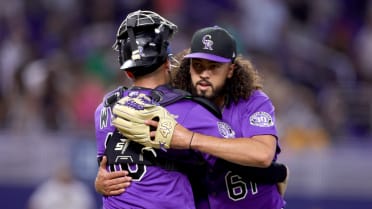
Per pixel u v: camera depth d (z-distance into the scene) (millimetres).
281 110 42844
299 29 52250
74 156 39906
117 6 50875
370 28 51344
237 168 17484
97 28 49594
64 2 51125
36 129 42406
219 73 17141
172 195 15891
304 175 40062
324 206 39875
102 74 45406
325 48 51281
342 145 40750
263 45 50219
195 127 16156
